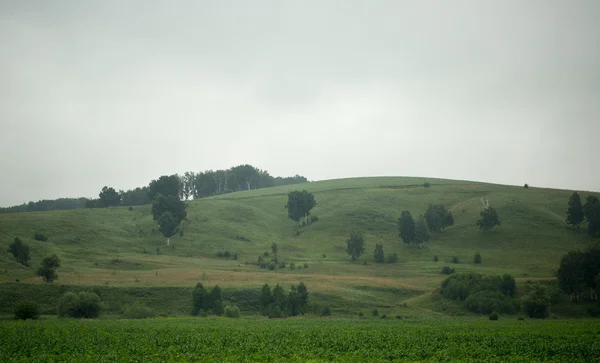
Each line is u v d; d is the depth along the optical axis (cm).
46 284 9462
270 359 4309
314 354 4625
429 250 16838
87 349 4641
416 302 10619
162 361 4116
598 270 9888
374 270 14125
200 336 5700
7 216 17700
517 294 10425
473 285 10531
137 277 11225
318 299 10119
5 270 11125
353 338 5659
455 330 6756
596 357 4566
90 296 8450
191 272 12256
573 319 9012
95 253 14688
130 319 8100
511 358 4447
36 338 5216
